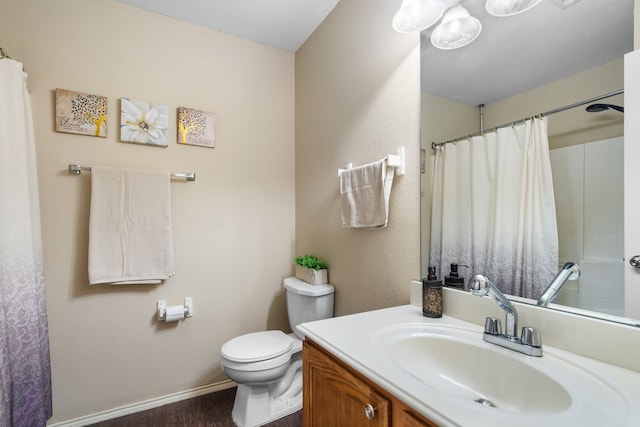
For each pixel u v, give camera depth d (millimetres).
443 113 1194
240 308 2129
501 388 804
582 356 782
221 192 2084
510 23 998
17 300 1320
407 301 1336
